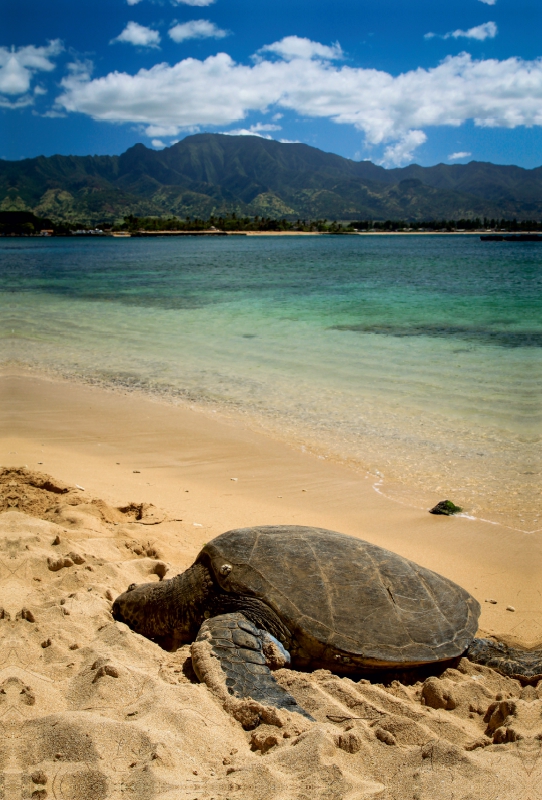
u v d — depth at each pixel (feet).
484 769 8.85
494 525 20.57
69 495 21.90
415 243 404.77
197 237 623.77
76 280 120.16
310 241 467.11
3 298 90.22
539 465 25.73
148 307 78.43
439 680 11.94
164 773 8.43
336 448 28.04
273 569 13.87
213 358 47.52
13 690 10.41
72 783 8.26
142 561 17.47
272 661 12.42
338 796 8.13
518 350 47.96
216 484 24.22
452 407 33.60
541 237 506.48
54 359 48.57
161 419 32.55
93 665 11.43
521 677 12.50
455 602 14.33
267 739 9.62
